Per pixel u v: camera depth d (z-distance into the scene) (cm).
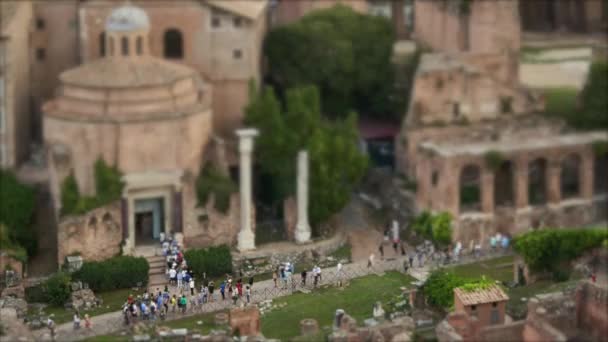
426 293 19275
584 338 17725
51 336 18550
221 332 17862
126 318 19125
